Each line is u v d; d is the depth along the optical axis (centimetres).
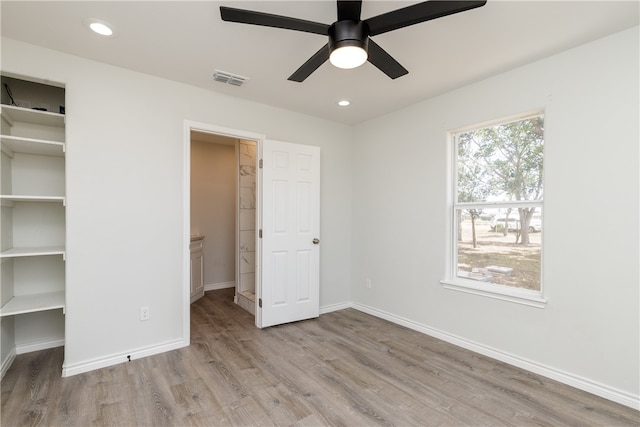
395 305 364
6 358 244
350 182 425
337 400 212
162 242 281
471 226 302
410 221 347
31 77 226
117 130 259
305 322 364
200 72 270
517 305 260
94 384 227
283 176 355
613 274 213
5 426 183
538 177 257
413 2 181
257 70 266
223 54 240
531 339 251
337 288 414
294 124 369
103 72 253
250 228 444
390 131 371
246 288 440
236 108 325
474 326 289
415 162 342
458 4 144
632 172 206
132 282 267
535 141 259
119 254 260
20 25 203
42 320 277
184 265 293
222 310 405
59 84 237
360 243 412
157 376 240
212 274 512
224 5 184
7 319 248
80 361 243
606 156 216
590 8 184
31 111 228
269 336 321
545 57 242
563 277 235
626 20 196
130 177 265
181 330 293
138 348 270
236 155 439
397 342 308
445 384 232
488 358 274
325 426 187
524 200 265
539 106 246
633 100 205
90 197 247
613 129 213
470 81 285
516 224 271
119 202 260
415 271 341
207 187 506
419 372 250
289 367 256
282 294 355
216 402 208
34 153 258
